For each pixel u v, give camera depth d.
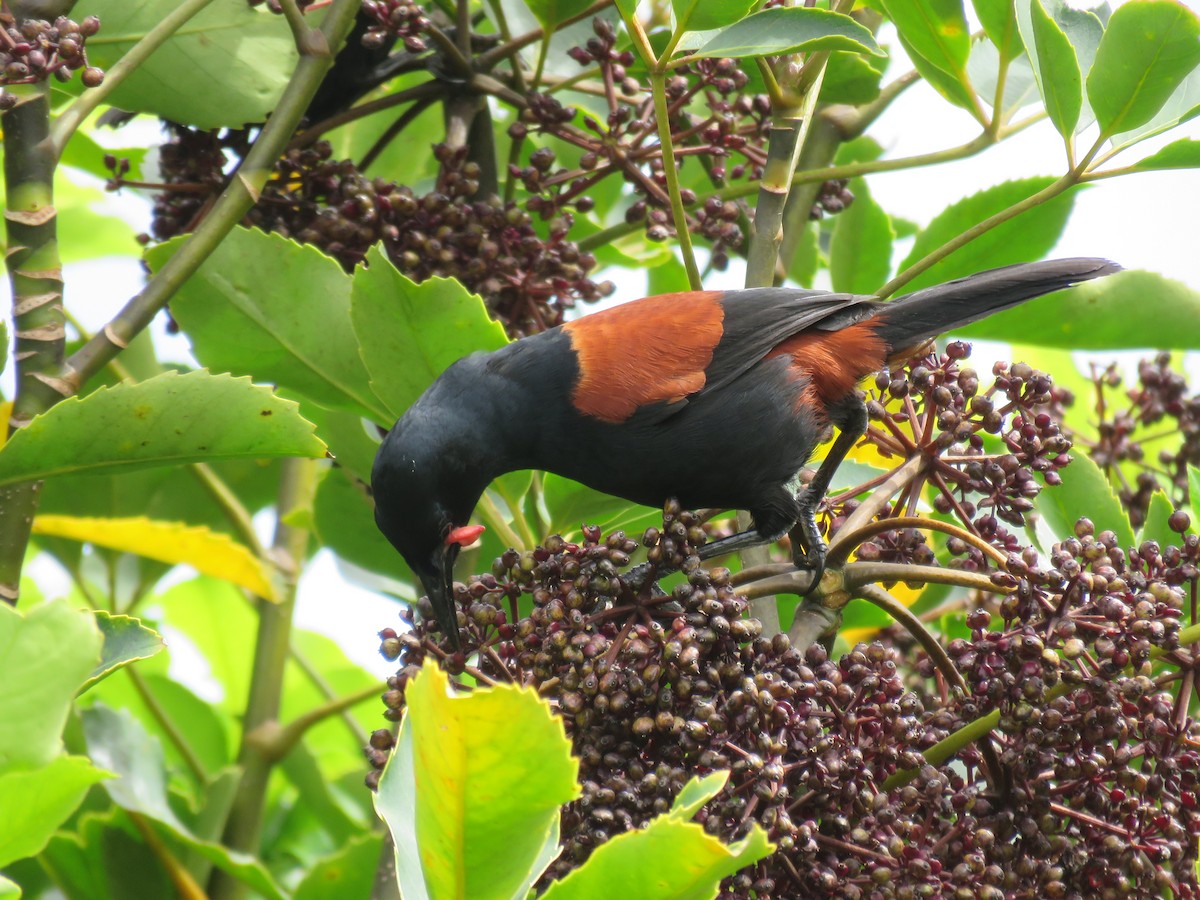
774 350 9.30
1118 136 8.27
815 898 6.44
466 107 9.80
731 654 6.80
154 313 7.84
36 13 7.95
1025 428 7.98
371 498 10.27
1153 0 7.44
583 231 11.72
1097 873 6.68
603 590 6.99
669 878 4.63
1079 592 6.84
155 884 9.30
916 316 9.52
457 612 7.37
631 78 10.52
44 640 5.02
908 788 6.61
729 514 12.10
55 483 11.20
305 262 8.61
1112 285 10.14
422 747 4.56
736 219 10.11
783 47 7.39
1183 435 10.70
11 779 5.16
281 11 9.24
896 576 7.54
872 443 8.95
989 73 9.56
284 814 11.21
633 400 8.95
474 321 8.47
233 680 13.02
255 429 7.22
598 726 6.72
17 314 7.56
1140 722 6.79
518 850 4.75
